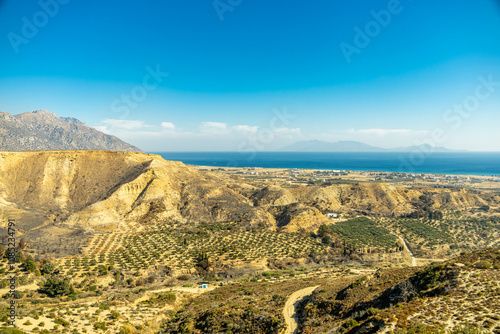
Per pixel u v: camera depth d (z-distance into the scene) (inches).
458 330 949.2
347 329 1232.8
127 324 1747.0
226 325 1664.6
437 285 1353.3
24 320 1581.0
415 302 1218.6
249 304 1943.9
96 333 1581.0
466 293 1193.4
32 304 1974.7
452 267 1430.9
